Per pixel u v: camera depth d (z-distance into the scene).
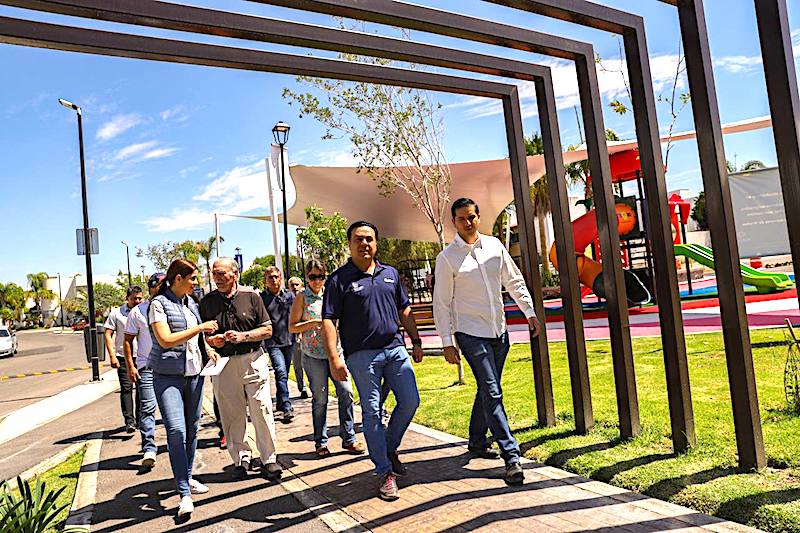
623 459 4.28
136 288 7.26
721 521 3.22
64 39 3.56
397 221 25.52
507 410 6.16
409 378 4.44
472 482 4.33
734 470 3.80
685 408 4.25
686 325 12.48
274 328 7.47
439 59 4.71
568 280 5.15
